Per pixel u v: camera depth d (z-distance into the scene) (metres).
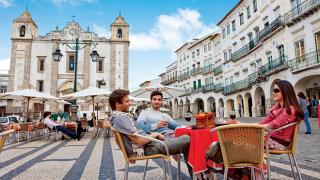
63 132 11.27
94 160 5.95
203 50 43.03
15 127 3.74
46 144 9.82
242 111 30.12
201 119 3.24
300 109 3.26
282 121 3.26
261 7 24.47
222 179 3.84
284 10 20.45
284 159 5.41
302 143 7.82
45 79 36.47
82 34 38.16
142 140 3.22
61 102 20.98
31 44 36.91
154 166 5.13
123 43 38.62
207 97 39.94
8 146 9.20
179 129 3.77
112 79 37.56
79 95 13.36
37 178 4.23
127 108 3.57
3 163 5.68
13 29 36.72
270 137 3.42
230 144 2.66
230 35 32.59
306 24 17.75
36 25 39.12
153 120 4.71
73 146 9.00
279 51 21.27
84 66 37.28
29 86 35.97
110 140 11.32
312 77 18.03
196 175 3.07
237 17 30.36
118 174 4.48
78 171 4.75
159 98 4.86
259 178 3.12
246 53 27.27
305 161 5.18
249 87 26.95
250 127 2.64
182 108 48.88
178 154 3.64
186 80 47.78
